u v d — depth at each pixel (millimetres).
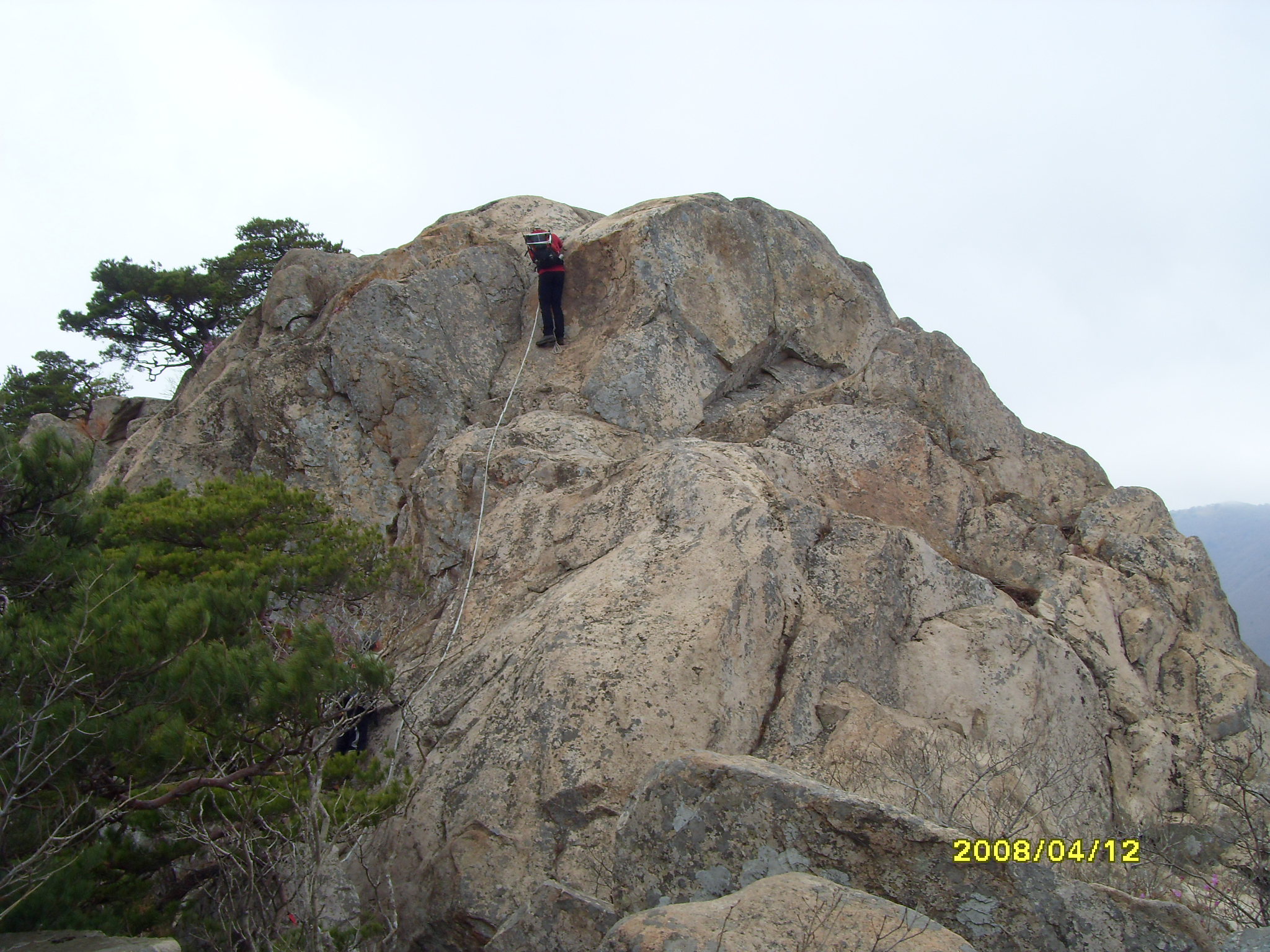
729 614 7582
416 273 14008
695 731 7090
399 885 6930
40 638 5684
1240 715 8766
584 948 4965
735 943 3857
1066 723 8195
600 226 14219
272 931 5879
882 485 10188
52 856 5340
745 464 9438
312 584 9844
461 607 9469
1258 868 6363
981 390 11086
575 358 13148
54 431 7188
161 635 6059
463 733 7684
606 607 7895
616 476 9719
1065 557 9844
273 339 14922
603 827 6625
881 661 8008
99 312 25453
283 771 6324
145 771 5840
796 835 4883
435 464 11227
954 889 4598
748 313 13523
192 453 13977
